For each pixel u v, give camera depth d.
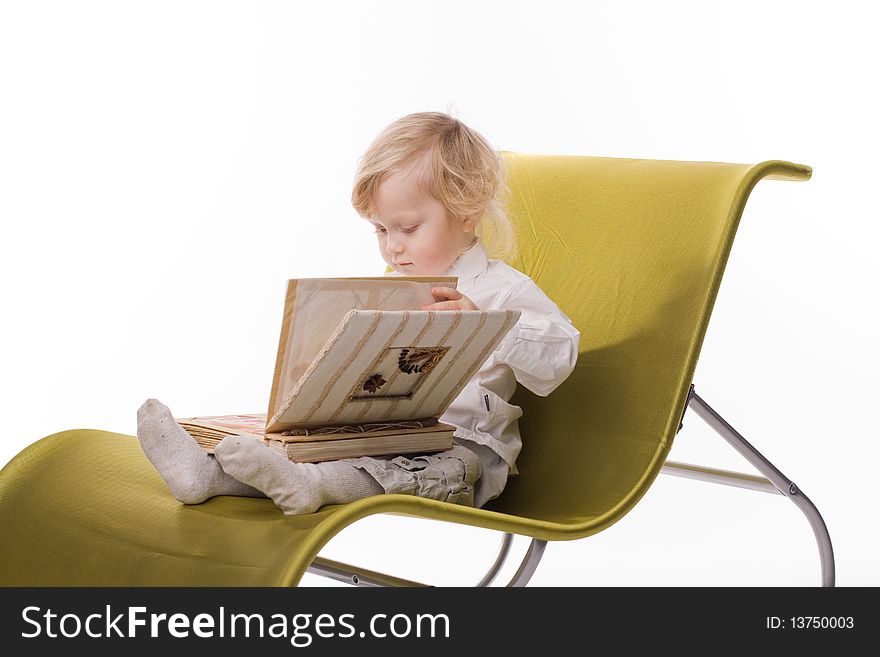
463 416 1.72
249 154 3.61
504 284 1.77
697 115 3.40
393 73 3.59
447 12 3.57
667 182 1.92
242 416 1.71
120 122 3.51
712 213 1.83
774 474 1.99
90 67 3.48
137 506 1.53
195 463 1.47
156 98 3.54
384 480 1.48
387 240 1.79
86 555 1.52
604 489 1.73
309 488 1.40
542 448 1.84
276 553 1.32
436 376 1.57
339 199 3.69
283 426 1.49
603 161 2.05
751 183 1.81
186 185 3.59
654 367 1.78
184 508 1.48
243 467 1.37
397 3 3.58
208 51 3.58
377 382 1.51
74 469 1.67
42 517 1.61
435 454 1.63
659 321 1.81
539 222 2.02
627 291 1.86
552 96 3.55
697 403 1.85
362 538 2.91
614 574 2.59
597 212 1.97
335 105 3.62
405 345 1.48
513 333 1.69
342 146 3.64
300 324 1.43
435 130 1.77
